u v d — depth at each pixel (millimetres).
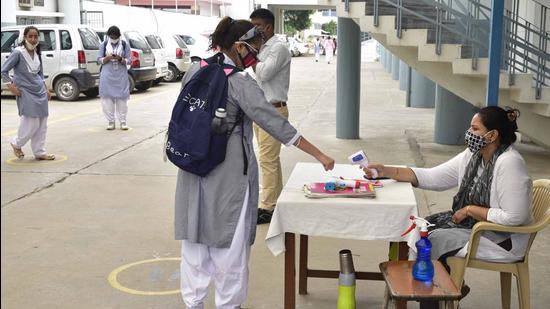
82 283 4188
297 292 4051
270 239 3285
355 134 9688
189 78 3189
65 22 21469
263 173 5387
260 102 3096
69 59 14305
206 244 3188
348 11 7398
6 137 9742
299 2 30984
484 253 3266
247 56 3305
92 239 5062
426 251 2889
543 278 4230
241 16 39750
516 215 3150
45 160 8094
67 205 6047
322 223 3260
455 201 3514
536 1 7508
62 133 10195
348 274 3275
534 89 6625
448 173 3664
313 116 12359
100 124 11172
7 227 5348
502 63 6871
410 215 3195
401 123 11391
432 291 2750
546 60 6828
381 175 3684
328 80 21391
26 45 7582
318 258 4633
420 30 6750
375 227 3230
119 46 10266
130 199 6277
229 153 3121
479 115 3301
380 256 4676
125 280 4246
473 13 7062
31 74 7648
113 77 10297
